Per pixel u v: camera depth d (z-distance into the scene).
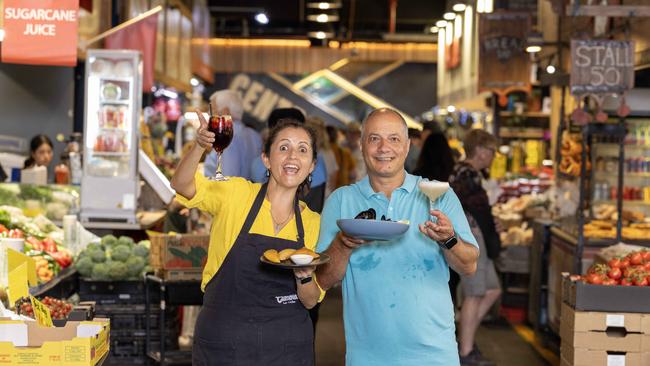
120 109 8.86
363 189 4.25
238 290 4.19
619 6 7.17
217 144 4.32
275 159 4.20
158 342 7.46
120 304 7.41
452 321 4.21
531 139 15.16
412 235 4.14
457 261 4.02
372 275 4.14
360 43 24.47
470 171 7.70
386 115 4.16
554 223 9.19
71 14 7.70
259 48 24.38
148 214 10.08
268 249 4.21
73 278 7.33
